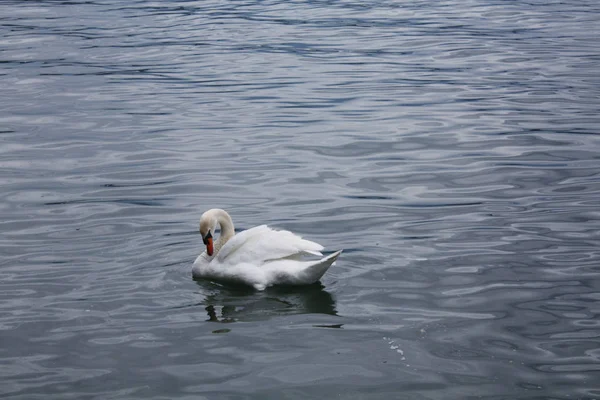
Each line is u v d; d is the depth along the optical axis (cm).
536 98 2147
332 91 2283
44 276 1131
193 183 1544
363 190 1500
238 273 1095
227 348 929
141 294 1075
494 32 3145
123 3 4056
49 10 3819
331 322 989
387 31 3216
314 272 1070
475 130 1878
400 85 2338
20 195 1481
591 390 836
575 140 1778
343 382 855
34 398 832
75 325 986
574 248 1202
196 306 1038
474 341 938
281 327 978
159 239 1266
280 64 2639
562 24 3294
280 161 1680
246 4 4016
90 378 869
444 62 2634
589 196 1432
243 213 1387
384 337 949
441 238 1254
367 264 1161
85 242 1258
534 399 821
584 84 2280
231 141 1823
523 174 1568
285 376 869
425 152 1728
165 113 2064
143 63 2662
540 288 1073
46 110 2089
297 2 4078
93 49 2888
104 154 1731
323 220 1349
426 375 867
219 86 2352
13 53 2812
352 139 1830
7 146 1788
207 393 838
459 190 1488
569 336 946
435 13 3669
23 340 950
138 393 840
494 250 1202
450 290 1073
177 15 3659
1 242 1260
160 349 927
